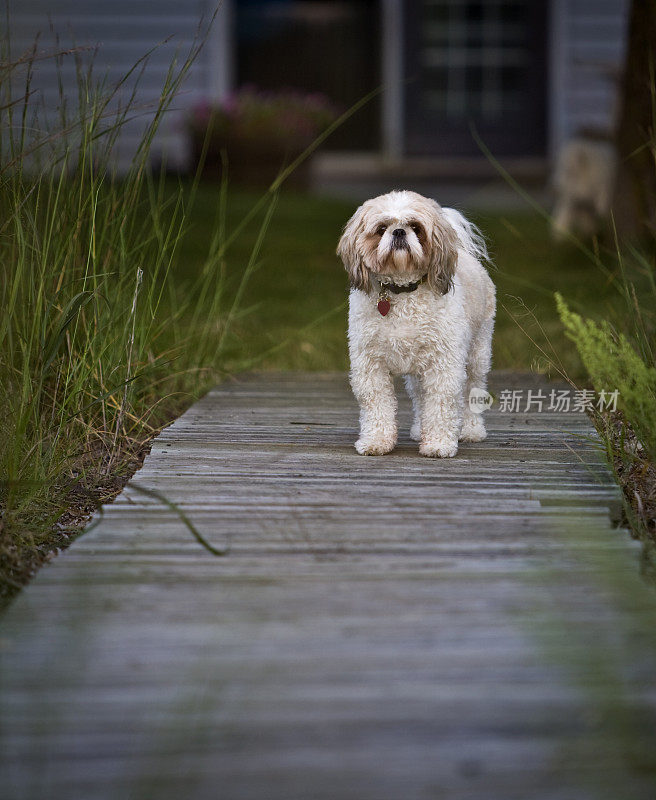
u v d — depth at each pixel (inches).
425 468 238.4
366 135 986.1
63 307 266.7
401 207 239.5
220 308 480.1
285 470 236.8
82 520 221.0
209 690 137.3
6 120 266.5
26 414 225.8
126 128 792.3
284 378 355.6
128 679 140.6
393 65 937.5
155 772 121.1
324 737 127.3
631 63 476.4
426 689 137.7
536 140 938.7
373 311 245.4
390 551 185.2
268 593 167.3
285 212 722.8
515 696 135.9
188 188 793.6
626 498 226.8
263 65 986.1
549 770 121.1
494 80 937.5
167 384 326.0
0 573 191.3
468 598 164.9
